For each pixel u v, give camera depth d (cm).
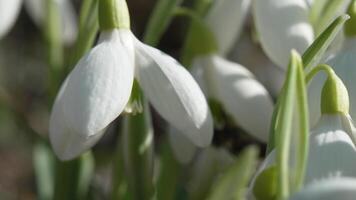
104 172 42
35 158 26
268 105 20
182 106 17
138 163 20
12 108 30
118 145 21
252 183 15
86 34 19
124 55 17
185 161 20
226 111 21
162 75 17
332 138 16
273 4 20
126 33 17
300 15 20
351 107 17
